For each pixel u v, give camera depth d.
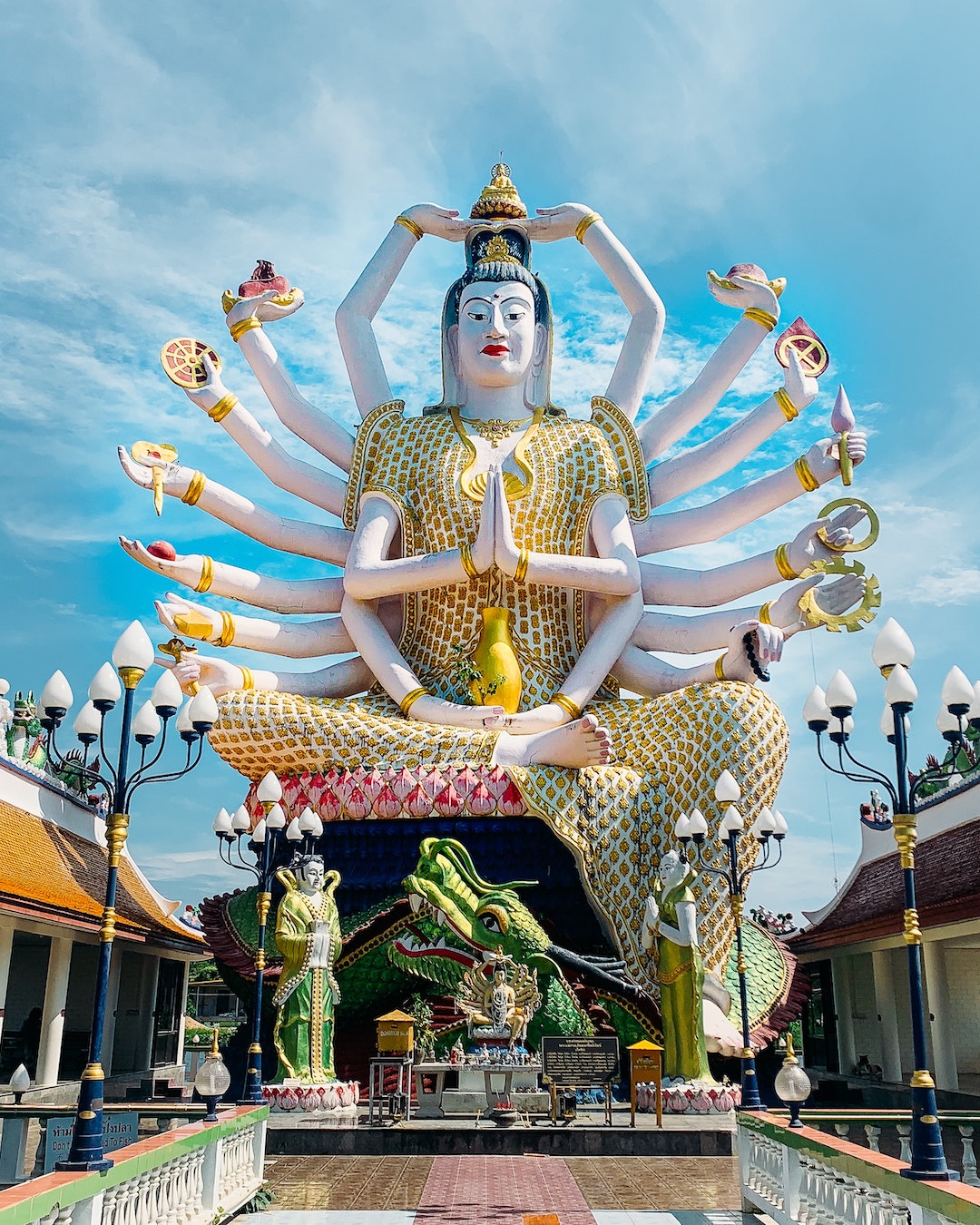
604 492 22.17
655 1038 17.66
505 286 24.08
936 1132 7.61
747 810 19.03
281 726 19.69
